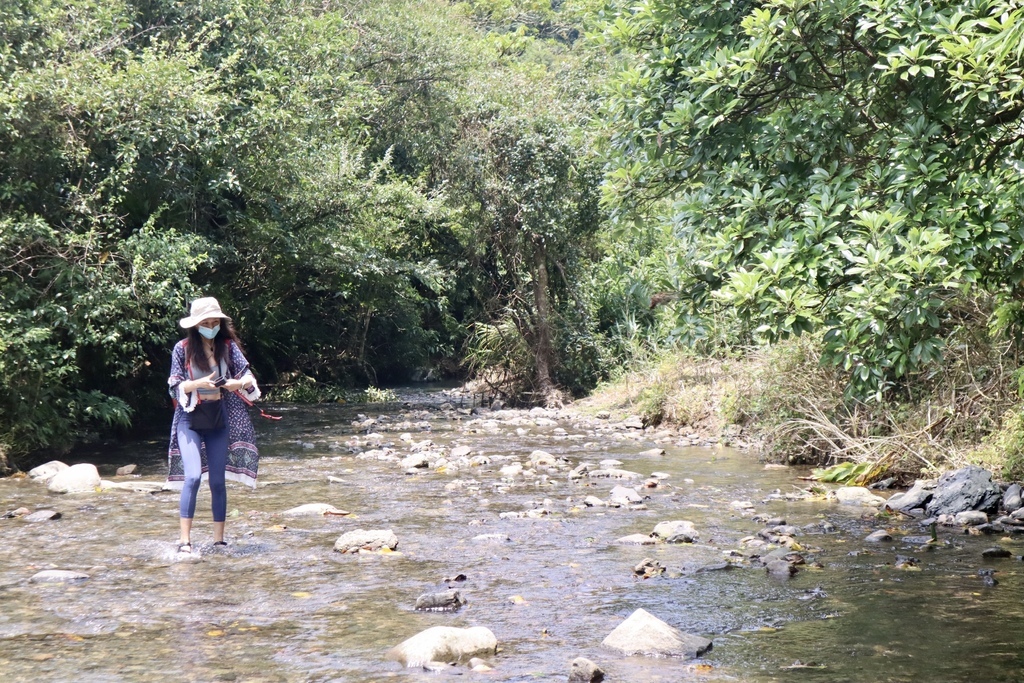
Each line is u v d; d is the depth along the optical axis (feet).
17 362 34.24
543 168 59.72
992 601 16.28
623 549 20.63
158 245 38.06
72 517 24.25
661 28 24.61
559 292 62.95
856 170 22.07
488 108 62.69
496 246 62.34
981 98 17.43
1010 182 18.98
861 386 19.77
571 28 113.39
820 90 21.93
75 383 41.27
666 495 27.71
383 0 83.82
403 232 69.67
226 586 17.53
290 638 14.40
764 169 22.13
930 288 17.21
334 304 78.18
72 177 40.16
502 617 15.57
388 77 81.30
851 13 19.60
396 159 81.30
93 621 15.29
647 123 24.38
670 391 47.88
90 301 35.91
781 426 34.32
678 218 22.63
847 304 18.76
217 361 21.04
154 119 40.83
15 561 19.48
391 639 14.37
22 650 13.79
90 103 38.34
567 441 41.78
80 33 41.75
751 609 15.96
